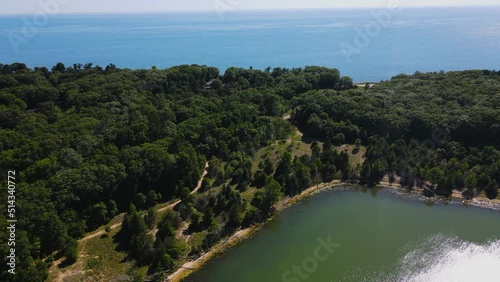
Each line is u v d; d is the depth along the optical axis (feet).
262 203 335.26
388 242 309.63
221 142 407.44
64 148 336.90
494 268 280.10
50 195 288.92
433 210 350.02
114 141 368.27
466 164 372.38
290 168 379.96
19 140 337.93
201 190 352.49
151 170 339.77
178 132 395.34
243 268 282.36
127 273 260.42
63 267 261.03
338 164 403.95
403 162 390.21
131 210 303.48
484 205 350.43
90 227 301.43
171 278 267.80
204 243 296.10
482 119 391.45
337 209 354.95
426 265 284.00
